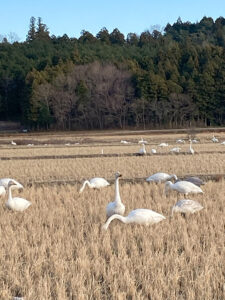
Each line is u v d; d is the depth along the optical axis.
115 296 7.62
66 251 9.84
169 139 56.94
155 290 7.59
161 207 14.32
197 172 24.19
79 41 134.50
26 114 85.25
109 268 8.84
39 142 57.16
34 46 127.44
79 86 83.94
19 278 8.48
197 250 9.83
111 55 110.44
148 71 90.00
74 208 14.57
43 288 7.78
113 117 84.31
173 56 103.19
